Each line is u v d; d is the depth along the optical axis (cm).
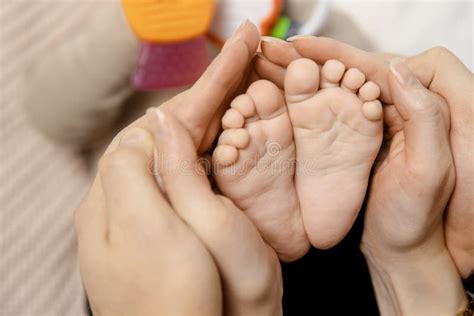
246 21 38
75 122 63
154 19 53
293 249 41
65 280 68
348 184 40
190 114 37
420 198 38
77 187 71
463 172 40
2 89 72
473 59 57
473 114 39
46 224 70
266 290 36
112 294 35
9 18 73
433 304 41
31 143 71
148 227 34
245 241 36
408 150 38
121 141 37
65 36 72
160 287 34
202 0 53
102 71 58
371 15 59
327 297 43
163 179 36
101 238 36
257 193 39
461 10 57
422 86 38
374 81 39
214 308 34
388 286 42
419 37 58
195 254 34
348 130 38
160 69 57
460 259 42
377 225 41
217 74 37
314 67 38
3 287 67
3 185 71
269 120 38
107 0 62
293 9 59
